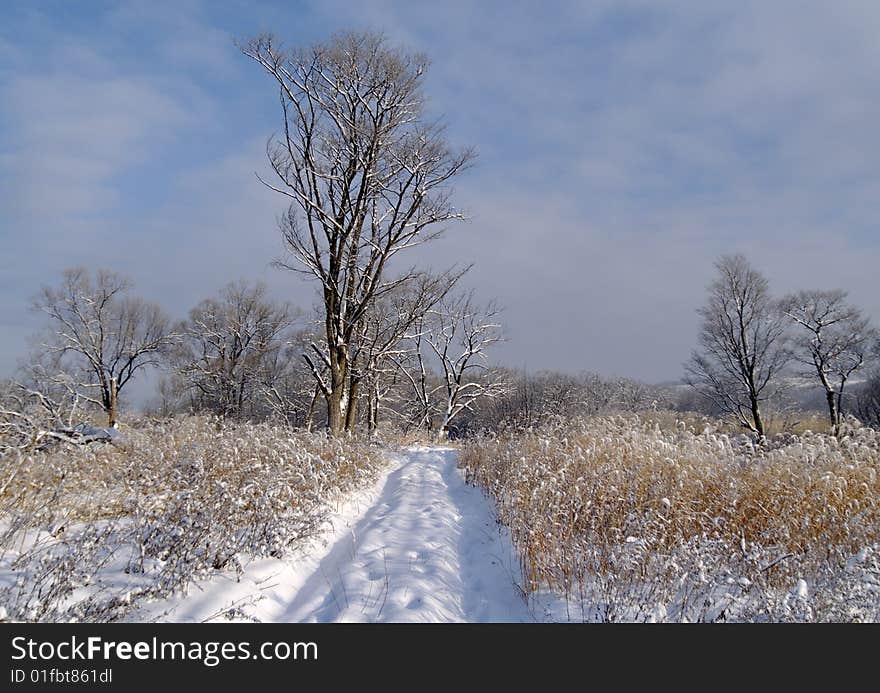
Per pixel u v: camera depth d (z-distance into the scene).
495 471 12.44
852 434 10.79
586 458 9.86
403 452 23.03
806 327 36.16
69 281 40.09
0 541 5.73
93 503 7.44
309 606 5.86
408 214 22.06
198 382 45.06
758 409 35.06
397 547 7.93
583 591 6.09
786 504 7.56
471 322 38.59
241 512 6.96
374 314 27.72
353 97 20.86
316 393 32.75
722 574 5.91
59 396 33.31
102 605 4.62
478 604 6.26
